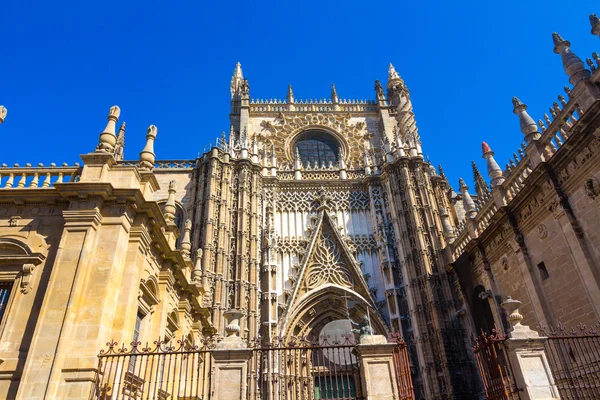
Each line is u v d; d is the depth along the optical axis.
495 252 27.58
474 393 29.59
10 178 16.72
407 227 37.34
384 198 41.31
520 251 24.45
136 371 16.23
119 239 15.20
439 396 30.12
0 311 14.09
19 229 15.22
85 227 14.84
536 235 23.39
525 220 24.25
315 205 41.59
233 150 40.53
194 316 26.05
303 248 39.03
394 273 36.97
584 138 19.22
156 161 41.19
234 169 39.41
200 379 25.12
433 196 38.78
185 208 38.31
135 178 16.53
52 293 13.68
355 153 46.06
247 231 36.50
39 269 14.52
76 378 12.59
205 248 33.88
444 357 30.81
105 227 15.34
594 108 18.17
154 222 17.28
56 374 12.52
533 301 23.31
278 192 41.69
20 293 14.07
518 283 25.02
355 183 42.47
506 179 26.20
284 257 38.66
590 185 19.22
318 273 37.97
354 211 41.53
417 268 35.41
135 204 16.05
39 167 16.83
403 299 35.84
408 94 47.88
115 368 13.41
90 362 12.89
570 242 20.41
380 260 37.94
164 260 20.11
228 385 12.06
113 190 15.64
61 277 13.96
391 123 46.84
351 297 36.66
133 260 15.79
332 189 42.34
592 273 19.03
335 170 43.62
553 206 21.56
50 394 12.20
